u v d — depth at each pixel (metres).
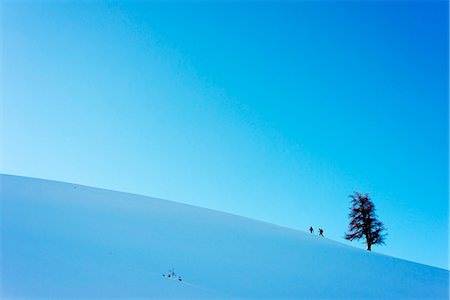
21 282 11.48
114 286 12.33
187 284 13.92
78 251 14.95
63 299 10.86
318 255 22.92
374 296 17.17
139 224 21.53
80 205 23.08
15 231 15.91
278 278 17.05
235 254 19.61
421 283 21.11
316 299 15.26
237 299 13.48
